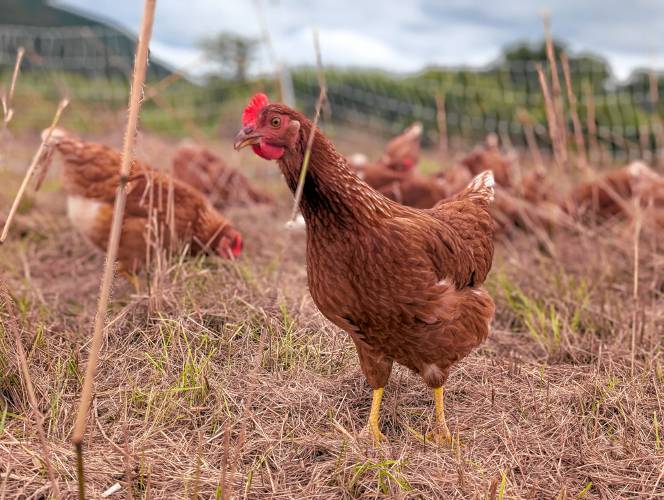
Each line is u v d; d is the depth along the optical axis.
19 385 0.81
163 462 0.71
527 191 1.68
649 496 0.70
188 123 1.92
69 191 1.18
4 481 0.64
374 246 0.66
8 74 3.46
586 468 0.75
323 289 0.69
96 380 0.87
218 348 0.94
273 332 0.97
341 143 3.23
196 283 1.13
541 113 2.90
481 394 0.89
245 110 0.67
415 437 0.79
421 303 0.69
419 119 3.35
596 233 1.46
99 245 1.21
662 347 1.01
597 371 0.94
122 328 0.99
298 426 0.80
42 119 3.12
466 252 0.77
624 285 1.24
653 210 1.45
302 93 3.62
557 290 1.21
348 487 0.68
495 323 1.13
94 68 3.62
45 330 0.96
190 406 0.81
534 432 0.81
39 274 1.33
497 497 0.67
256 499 0.66
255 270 1.25
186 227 1.21
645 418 0.84
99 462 0.70
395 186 1.62
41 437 0.57
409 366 0.78
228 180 1.81
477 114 3.17
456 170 1.82
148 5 0.47
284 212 1.81
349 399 0.87
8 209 1.62
